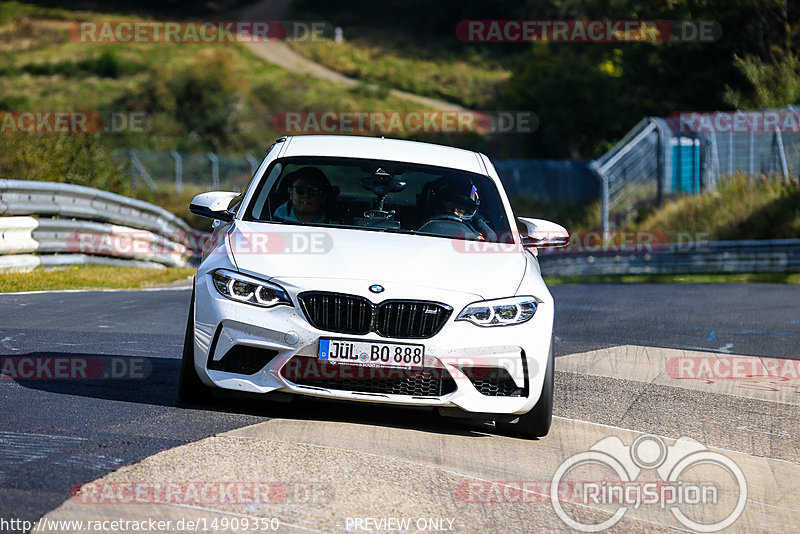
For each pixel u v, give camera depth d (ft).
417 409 51.57
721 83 362.53
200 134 479.41
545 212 320.50
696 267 197.88
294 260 47.16
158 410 46.78
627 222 266.98
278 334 45.11
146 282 119.44
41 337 67.97
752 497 41.73
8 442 39.47
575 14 494.59
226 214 53.21
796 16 355.97
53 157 156.97
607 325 97.86
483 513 35.86
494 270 49.14
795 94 326.85
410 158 58.18
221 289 46.52
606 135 392.68
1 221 110.01
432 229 53.01
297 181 53.83
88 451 38.81
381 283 45.75
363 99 571.69
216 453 39.65
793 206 227.20
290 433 44.01
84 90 529.86
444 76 646.33
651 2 379.35
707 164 272.92
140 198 264.31
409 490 37.40
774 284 160.76
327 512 33.60
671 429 52.60
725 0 358.84
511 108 424.05
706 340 88.74
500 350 46.11
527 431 48.21
